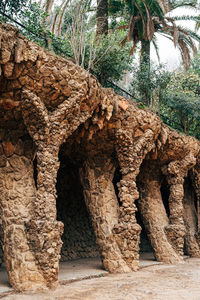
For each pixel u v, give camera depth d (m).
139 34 20.09
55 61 8.70
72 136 11.11
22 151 9.59
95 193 12.18
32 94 8.57
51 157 9.19
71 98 9.21
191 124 22.62
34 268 8.57
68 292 8.48
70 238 15.16
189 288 9.47
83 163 12.30
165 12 17.55
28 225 8.83
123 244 11.64
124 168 12.02
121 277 10.73
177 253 14.50
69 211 15.38
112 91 11.26
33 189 9.45
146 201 15.12
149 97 19.31
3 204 9.12
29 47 8.17
